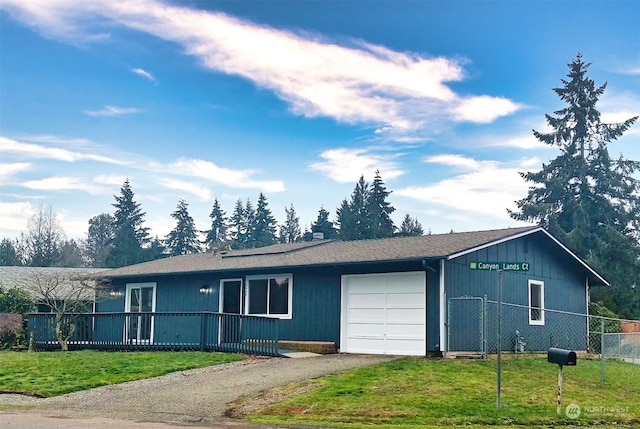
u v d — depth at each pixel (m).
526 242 20.53
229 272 22.41
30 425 10.20
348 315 19.08
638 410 11.68
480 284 18.30
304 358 17.17
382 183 62.66
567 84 45.38
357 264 18.44
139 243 73.62
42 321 22.20
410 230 70.62
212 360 16.95
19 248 66.50
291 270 20.62
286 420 10.65
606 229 41.38
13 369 15.90
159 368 15.70
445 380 13.07
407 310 17.73
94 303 26.91
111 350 20.86
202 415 11.16
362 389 12.38
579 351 22.17
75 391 13.52
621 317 35.56
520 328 19.58
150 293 25.28
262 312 21.36
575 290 22.86
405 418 10.63
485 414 10.80
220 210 87.12
